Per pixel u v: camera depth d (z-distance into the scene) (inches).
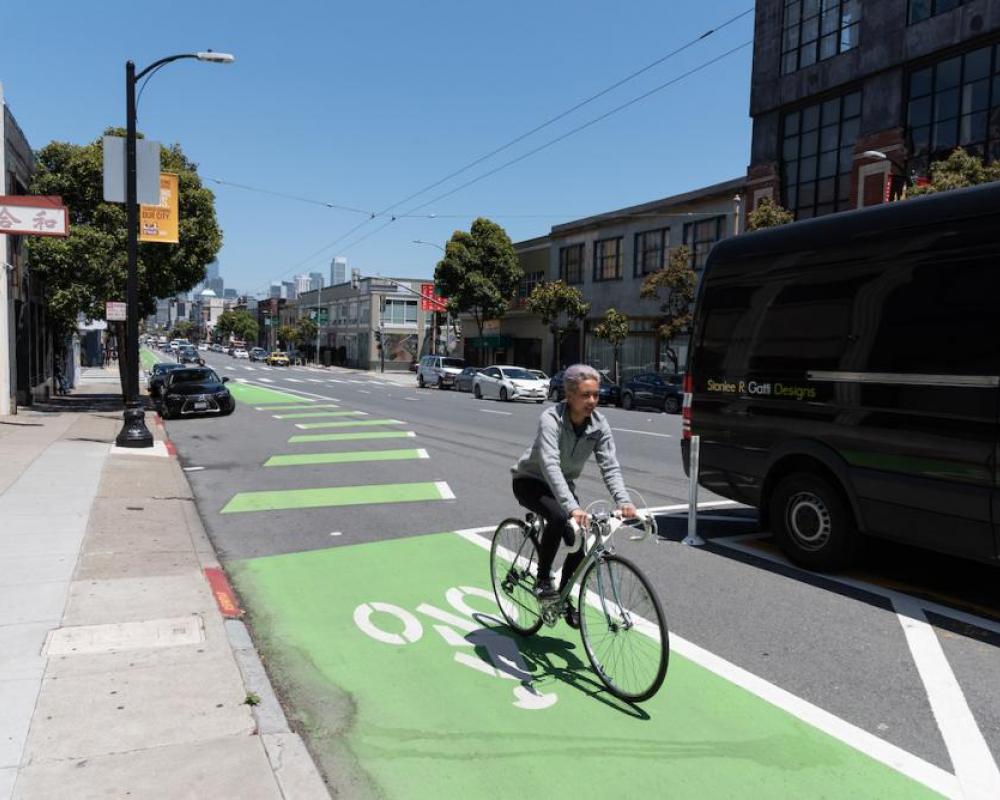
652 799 125.4
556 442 167.5
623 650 159.9
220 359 3649.1
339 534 308.7
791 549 258.5
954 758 138.8
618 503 163.3
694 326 301.0
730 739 145.0
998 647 189.5
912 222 225.0
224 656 173.8
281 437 643.5
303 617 212.8
